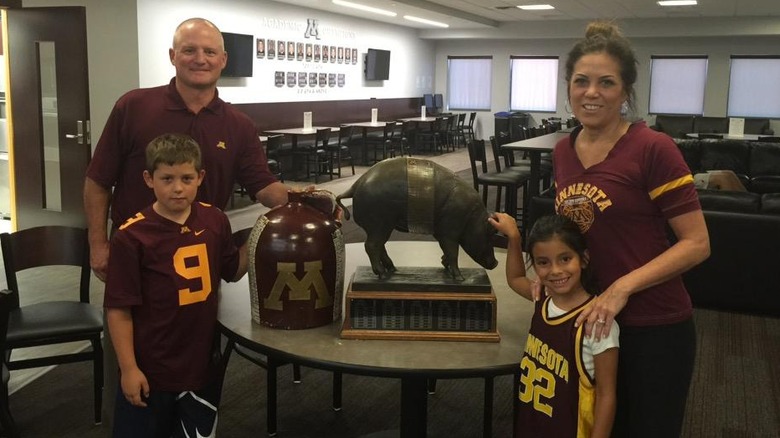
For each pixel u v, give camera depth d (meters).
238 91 9.13
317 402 2.83
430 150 13.25
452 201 1.59
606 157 1.43
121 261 1.65
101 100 7.43
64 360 2.55
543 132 8.35
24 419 2.60
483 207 1.65
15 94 5.68
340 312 1.72
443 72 15.44
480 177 5.70
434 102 14.88
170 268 1.68
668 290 1.39
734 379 3.08
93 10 7.27
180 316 1.69
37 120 5.61
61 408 2.70
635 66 1.42
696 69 12.95
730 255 3.86
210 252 1.75
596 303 1.35
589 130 1.46
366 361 1.45
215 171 2.09
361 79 12.25
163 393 1.72
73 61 5.35
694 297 4.02
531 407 1.47
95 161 2.07
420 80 14.77
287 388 2.96
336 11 10.89
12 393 2.82
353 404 2.82
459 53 15.15
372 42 12.48
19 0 5.61
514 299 1.88
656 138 1.38
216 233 1.78
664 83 13.27
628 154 1.40
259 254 1.62
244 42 8.93
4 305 2.13
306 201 1.69
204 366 1.75
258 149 2.22
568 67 1.48
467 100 15.34
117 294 1.66
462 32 14.02
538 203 4.51
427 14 11.19
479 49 14.91
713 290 3.95
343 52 11.52
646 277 1.33
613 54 1.39
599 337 1.34
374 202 1.60
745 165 7.09
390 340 1.58
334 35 11.20
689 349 1.41
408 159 1.65
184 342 1.72
